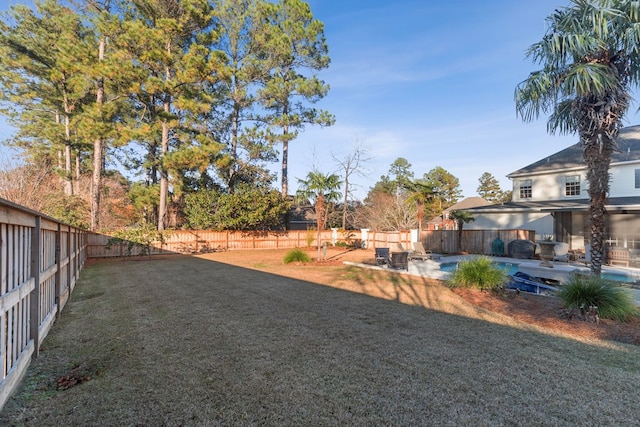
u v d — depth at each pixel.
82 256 11.36
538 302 6.02
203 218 18.59
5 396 2.53
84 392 2.79
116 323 4.78
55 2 18.11
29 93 19.53
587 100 5.91
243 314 5.27
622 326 4.55
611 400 2.69
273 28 20.33
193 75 15.41
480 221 17.66
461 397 2.72
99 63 14.26
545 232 14.96
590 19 5.45
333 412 2.50
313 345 3.89
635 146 14.18
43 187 17.06
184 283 8.23
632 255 9.92
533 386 2.91
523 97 6.43
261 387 2.88
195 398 2.70
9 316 2.75
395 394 2.77
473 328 4.57
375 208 27.17
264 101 21.92
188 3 15.79
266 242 20.56
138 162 24.17
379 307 5.75
